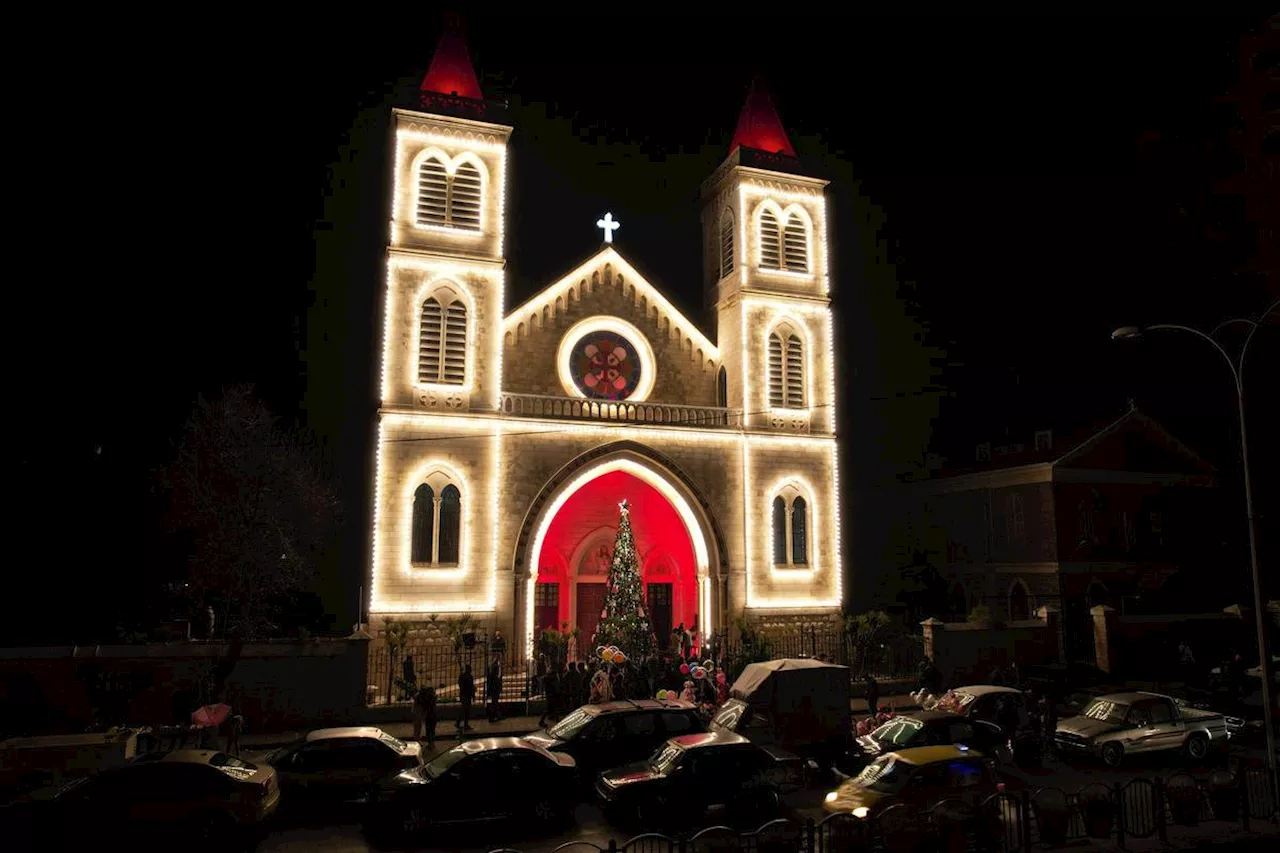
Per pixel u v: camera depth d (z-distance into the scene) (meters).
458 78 38.47
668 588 41.25
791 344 41.78
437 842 17.11
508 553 35.31
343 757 19.17
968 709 24.27
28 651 25.45
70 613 35.16
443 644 33.62
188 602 35.81
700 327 45.22
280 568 32.62
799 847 14.00
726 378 41.97
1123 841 15.84
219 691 25.70
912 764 17.12
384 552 33.56
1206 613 40.06
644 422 38.47
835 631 39.22
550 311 39.72
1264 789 19.22
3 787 18.86
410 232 36.19
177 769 16.14
